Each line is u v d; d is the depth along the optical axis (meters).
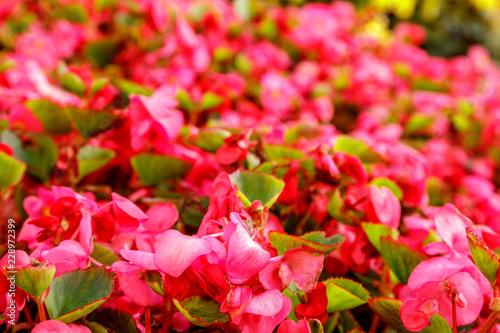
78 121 0.65
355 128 0.95
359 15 1.34
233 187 0.49
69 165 0.67
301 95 0.97
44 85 0.74
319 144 0.62
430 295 0.48
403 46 1.30
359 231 0.58
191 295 0.47
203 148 0.65
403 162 0.69
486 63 1.39
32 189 0.67
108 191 0.64
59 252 0.49
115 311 0.50
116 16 0.93
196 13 0.98
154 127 0.60
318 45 1.10
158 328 0.52
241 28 1.03
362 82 0.98
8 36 0.94
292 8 1.20
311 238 0.51
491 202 0.75
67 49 0.94
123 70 0.91
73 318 0.47
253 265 0.45
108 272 0.49
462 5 2.67
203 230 0.49
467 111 1.00
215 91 0.78
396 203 0.56
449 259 0.50
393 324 0.50
